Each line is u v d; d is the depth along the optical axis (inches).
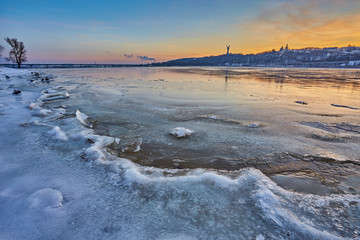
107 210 110.7
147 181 138.7
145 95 527.8
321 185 150.3
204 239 93.5
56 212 107.1
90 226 98.9
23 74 1093.8
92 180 140.4
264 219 106.7
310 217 111.0
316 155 196.1
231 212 111.4
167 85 767.1
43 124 257.4
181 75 1380.4
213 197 124.2
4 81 780.0
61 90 600.4
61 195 119.4
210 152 202.5
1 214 103.7
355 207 121.0
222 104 424.2
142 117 323.0
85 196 122.5
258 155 196.2
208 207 115.1
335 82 960.9
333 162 183.9
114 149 207.5
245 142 226.7
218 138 237.8
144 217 106.2
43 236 91.9
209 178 142.1
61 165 160.4
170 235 95.1
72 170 153.3
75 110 362.9
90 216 105.6
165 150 206.4
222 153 200.4
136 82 868.6
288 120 310.2
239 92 600.7
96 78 1044.5
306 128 272.8
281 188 136.9
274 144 221.8
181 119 312.8
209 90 638.5
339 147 214.4
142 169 159.2
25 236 91.4
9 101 397.1
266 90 652.1
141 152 201.5
